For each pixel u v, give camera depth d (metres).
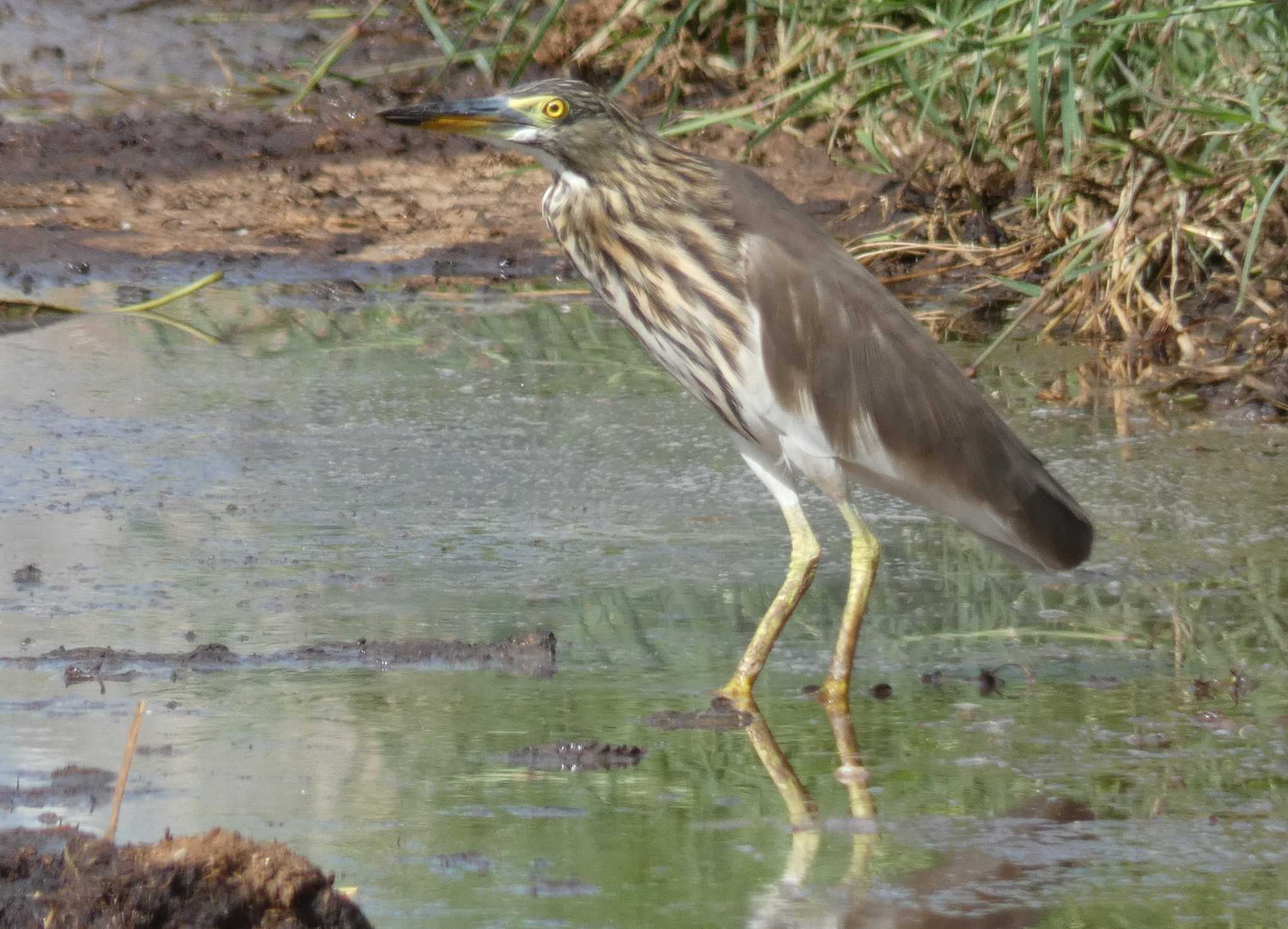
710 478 12.26
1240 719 7.96
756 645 8.48
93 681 8.26
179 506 11.34
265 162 21.45
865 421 9.20
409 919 5.83
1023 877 6.26
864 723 7.97
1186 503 11.44
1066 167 15.61
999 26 16.89
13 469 12.03
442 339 16.05
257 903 5.45
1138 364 15.03
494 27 24.55
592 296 17.72
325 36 27.02
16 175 20.64
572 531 11.02
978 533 9.44
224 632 8.98
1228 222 15.34
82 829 6.45
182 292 16.28
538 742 7.60
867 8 18.11
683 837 6.60
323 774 7.16
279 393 14.23
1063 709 8.11
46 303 16.61
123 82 25.08
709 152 21.02
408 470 12.29
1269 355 14.28
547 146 9.57
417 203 20.34
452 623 9.21
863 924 5.86
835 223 18.97
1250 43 15.87
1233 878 6.25
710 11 21.94
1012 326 14.84
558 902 5.98
